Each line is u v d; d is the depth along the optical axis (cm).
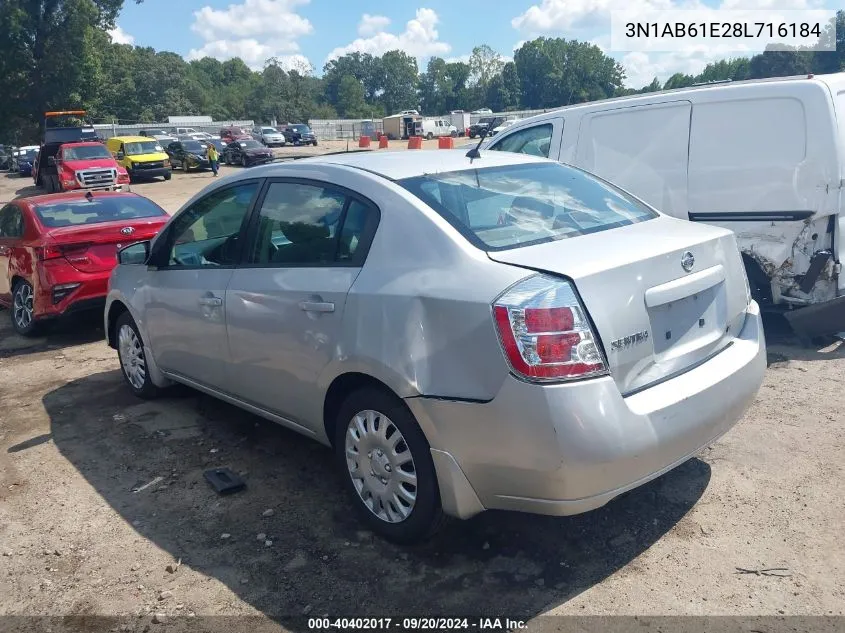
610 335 289
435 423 306
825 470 393
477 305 293
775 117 585
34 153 4069
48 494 418
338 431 362
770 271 597
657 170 654
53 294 714
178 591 323
